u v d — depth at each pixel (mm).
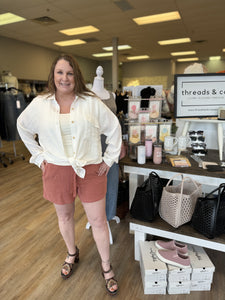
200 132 2025
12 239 2139
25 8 4934
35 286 1596
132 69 13781
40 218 2514
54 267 1778
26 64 8242
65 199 1372
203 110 1915
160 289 1496
